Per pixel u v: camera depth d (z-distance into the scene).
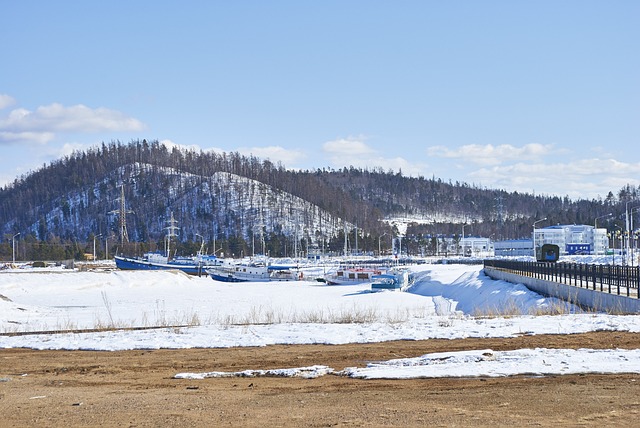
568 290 37.59
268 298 67.44
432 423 10.59
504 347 18.92
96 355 20.09
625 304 29.66
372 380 14.77
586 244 154.25
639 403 11.68
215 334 23.19
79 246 185.25
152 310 52.06
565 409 11.38
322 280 97.00
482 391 13.11
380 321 27.22
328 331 23.20
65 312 48.81
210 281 104.50
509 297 46.34
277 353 19.41
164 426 10.88
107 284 88.00
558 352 17.11
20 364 18.75
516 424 10.40
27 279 84.44
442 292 71.44
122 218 179.75
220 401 12.93
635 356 16.20
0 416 11.96
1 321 38.22
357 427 10.41
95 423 11.23
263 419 11.21
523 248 180.62
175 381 15.61
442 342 20.45
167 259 135.00
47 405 12.90
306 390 13.92
